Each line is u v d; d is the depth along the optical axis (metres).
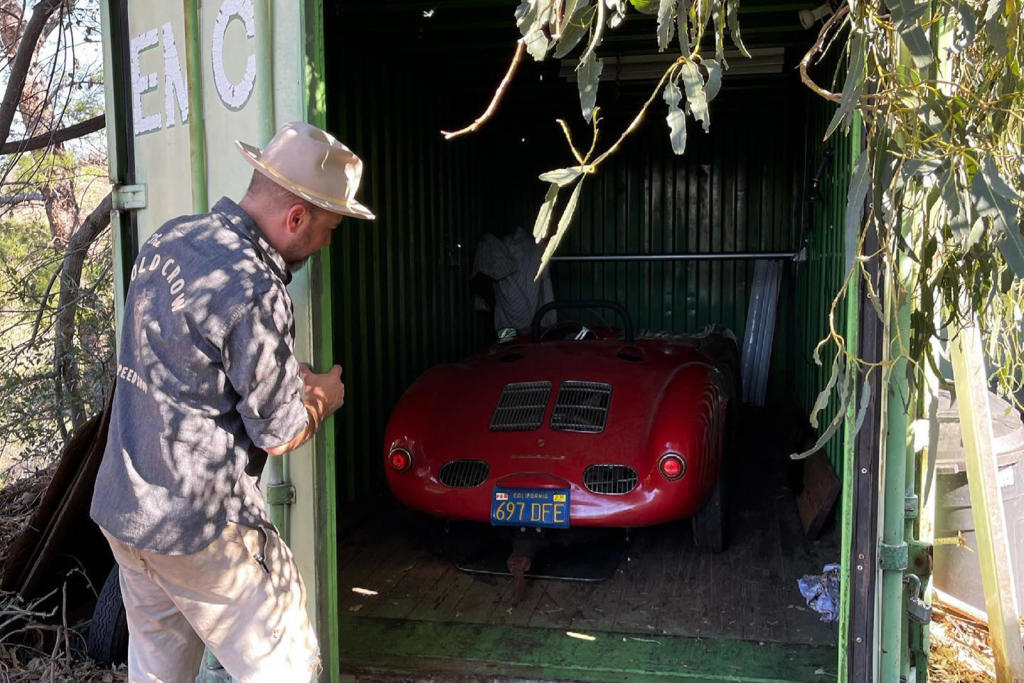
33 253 5.47
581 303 4.10
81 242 4.85
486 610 3.03
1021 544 3.03
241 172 2.20
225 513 1.67
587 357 3.78
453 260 6.20
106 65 2.70
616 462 3.08
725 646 2.71
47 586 3.15
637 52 5.16
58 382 4.70
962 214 1.30
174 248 1.65
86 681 2.77
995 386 3.28
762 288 6.59
